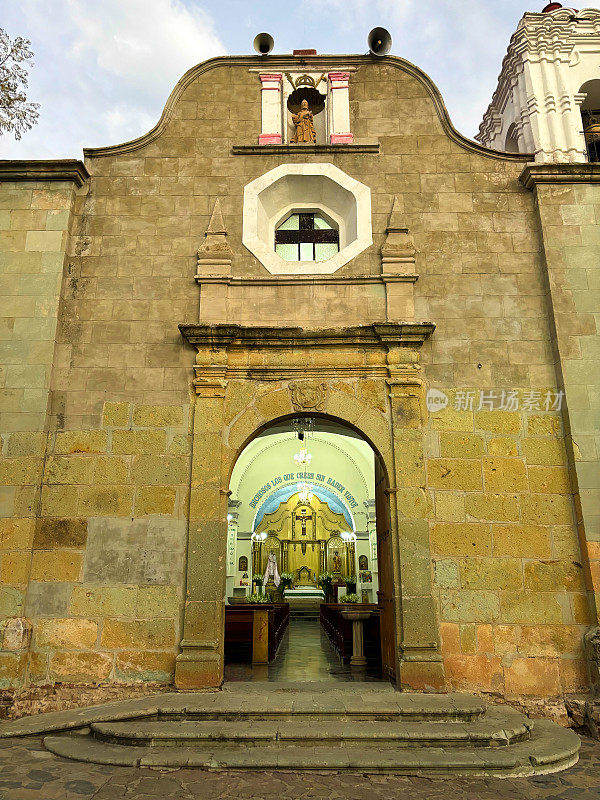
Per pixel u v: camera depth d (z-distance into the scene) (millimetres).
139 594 9156
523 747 7121
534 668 8844
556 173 10781
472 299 10445
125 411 9922
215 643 8844
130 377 10086
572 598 9102
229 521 24438
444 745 7094
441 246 10734
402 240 10703
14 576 9094
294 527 28484
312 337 10086
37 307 10258
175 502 9531
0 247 10531
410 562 9172
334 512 28625
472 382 10023
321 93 11891
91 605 9125
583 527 9141
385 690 8828
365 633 13109
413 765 6574
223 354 10070
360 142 11375
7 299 10281
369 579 23984
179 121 11477
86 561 9289
